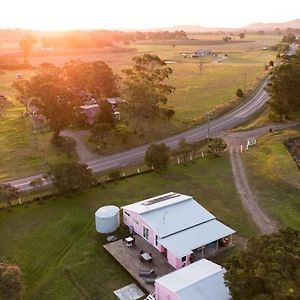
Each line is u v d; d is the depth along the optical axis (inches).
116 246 1659.7
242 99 4224.9
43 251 1660.9
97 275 1493.6
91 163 2674.7
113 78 4320.9
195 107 3996.1
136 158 2741.1
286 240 1093.8
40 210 2020.2
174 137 3152.1
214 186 2218.3
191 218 1694.1
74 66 4370.1
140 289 1411.2
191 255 1518.2
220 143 2684.5
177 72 6245.1
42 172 2544.3
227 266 1136.8
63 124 2999.5
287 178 2237.9
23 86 3789.4
